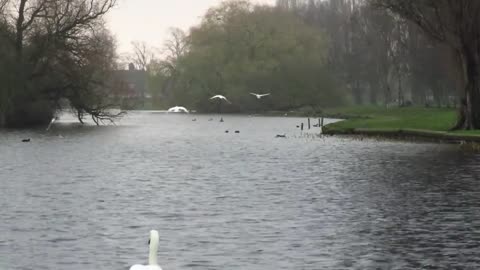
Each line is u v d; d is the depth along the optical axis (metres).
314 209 27.48
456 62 66.62
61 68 90.75
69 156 53.47
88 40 90.50
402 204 28.38
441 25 63.00
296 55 131.38
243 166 45.09
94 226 24.16
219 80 133.38
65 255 19.97
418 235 22.39
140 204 29.00
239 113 142.50
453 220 24.77
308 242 21.58
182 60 138.50
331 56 144.00
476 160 46.00
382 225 24.08
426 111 103.88
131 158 51.88
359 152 54.03
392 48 131.62
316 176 38.72
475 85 65.38
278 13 137.50
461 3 61.97
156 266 13.38
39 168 44.12
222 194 31.88
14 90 87.69
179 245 21.22
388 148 57.22
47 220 25.25
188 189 33.69
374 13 120.31
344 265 18.86
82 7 88.75
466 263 18.94
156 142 69.88
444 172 39.47
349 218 25.45
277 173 40.59
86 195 31.64
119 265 18.92
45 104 93.44
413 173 39.25
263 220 25.20
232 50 133.88
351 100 148.12
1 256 19.80
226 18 136.25
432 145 59.69
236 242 21.61
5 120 93.25
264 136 78.94
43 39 88.06
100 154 55.50
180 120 125.00
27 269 18.48
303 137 74.88
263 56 132.62
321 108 133.62
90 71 90.69
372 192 31.95
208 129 95.88
